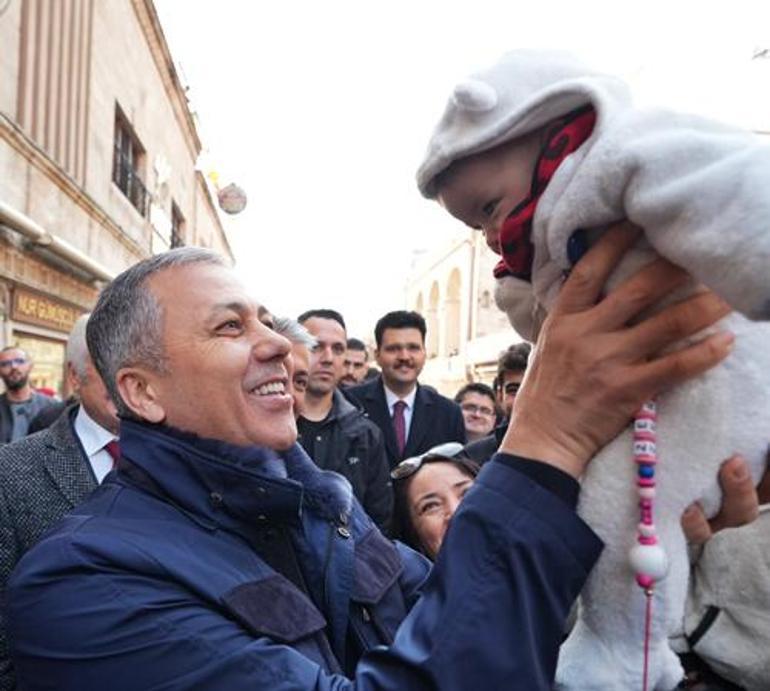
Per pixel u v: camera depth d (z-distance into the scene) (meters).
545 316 1.03
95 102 11.23
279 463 1.39
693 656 1.45
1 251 6.86
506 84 0.91
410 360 4.48
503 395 3.77
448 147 0.95
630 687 0.88
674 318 0.82
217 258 1.32
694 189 0.72
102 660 0.99
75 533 1.12
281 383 1.30
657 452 0.86
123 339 1.25
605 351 0.84
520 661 0.82
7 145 7.23
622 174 0.78
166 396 1.24
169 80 18.27
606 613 0.90
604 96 0.83
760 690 1.31
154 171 17.00
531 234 0.93
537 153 0.92
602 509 0.87
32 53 8.30
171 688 0.97
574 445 0.88
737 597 1.32
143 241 16.08
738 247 0.69
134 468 1.24
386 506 3.58
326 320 3.77
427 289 28.81
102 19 11.56
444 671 0.82
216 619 1.03
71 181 9.33
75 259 9.07
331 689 0.95
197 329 1.22
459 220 1.06
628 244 0.85
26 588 1.05
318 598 1.33
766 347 0.88
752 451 0.87
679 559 0.88
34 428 3.91
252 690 0.96
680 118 0.79
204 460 1.19
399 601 1.44
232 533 1.21
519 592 0.84
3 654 1.82
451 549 0.89
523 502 0.87
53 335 9.04
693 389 0.85
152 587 1.04
